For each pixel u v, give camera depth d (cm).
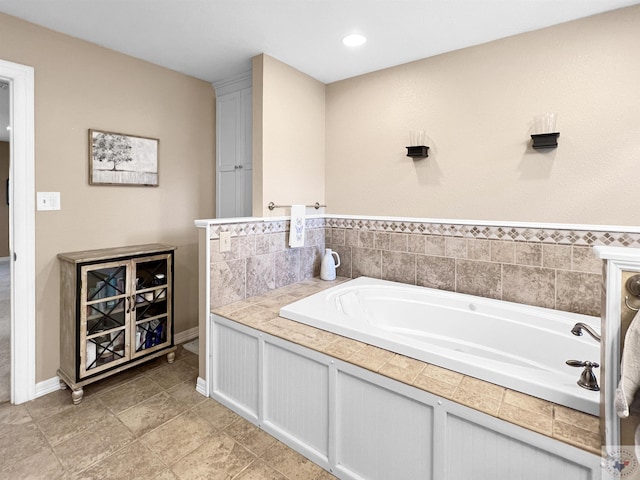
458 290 247
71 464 165
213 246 221
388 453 145
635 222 187
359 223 295
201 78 302
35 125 212
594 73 194
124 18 204
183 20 205
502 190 226
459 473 127
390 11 193
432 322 239
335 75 288
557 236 209
